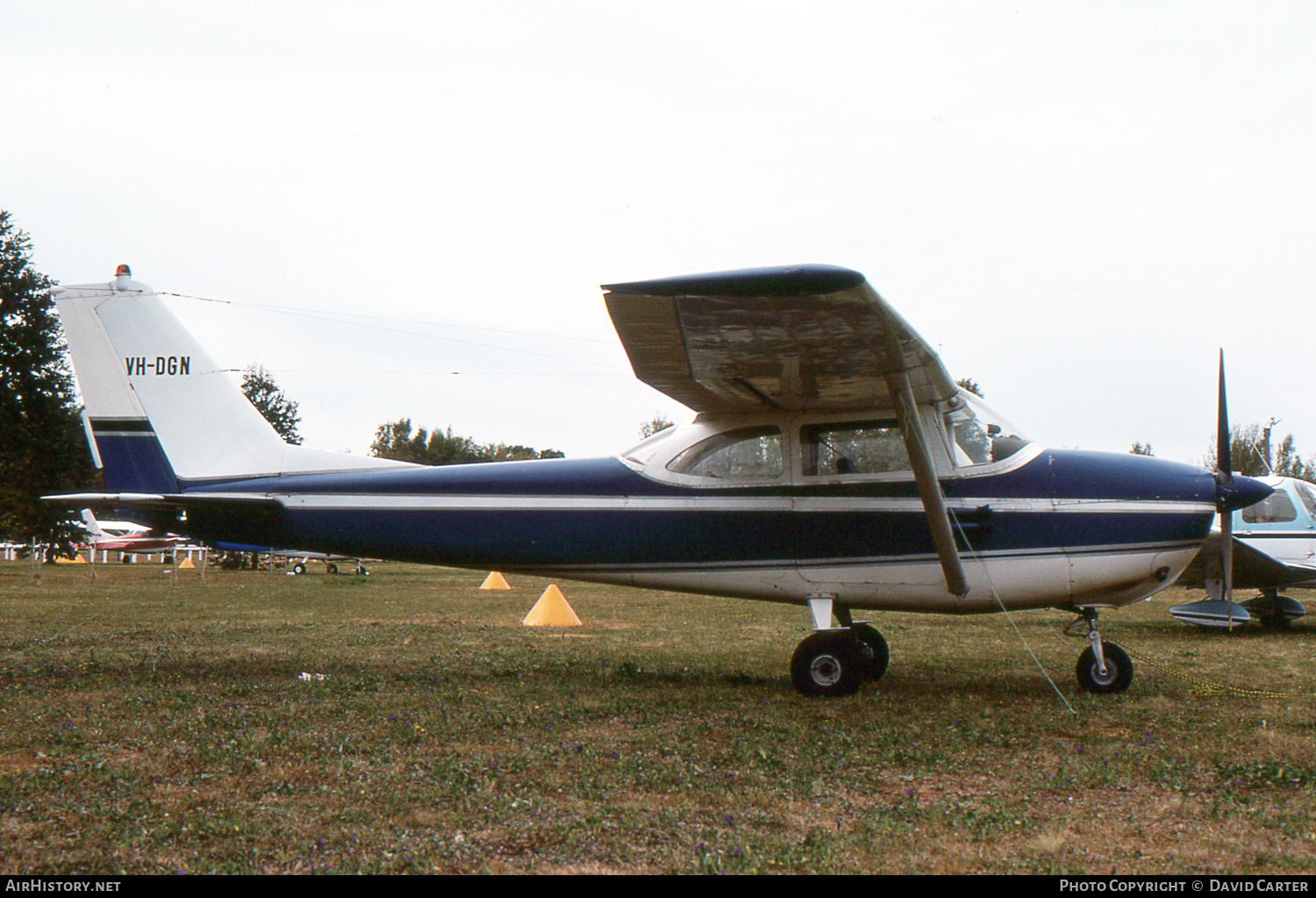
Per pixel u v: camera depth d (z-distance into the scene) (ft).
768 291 16.22
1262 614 40.81
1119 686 21.65
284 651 28.84
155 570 116.37
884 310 17.06
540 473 24.30
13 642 31.55
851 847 10.80
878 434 22.43
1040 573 21.56
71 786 13.12
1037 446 22.36
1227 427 22.50
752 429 23.18
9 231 112.37
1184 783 13.62
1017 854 10.61
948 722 18.03
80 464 108.17
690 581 23.38
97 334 26.22
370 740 16.16
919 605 22.25
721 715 18.76
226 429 25.99
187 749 15.39
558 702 19.98
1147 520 21.44
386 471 25.46
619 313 17.62
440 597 59.11
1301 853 10.63
